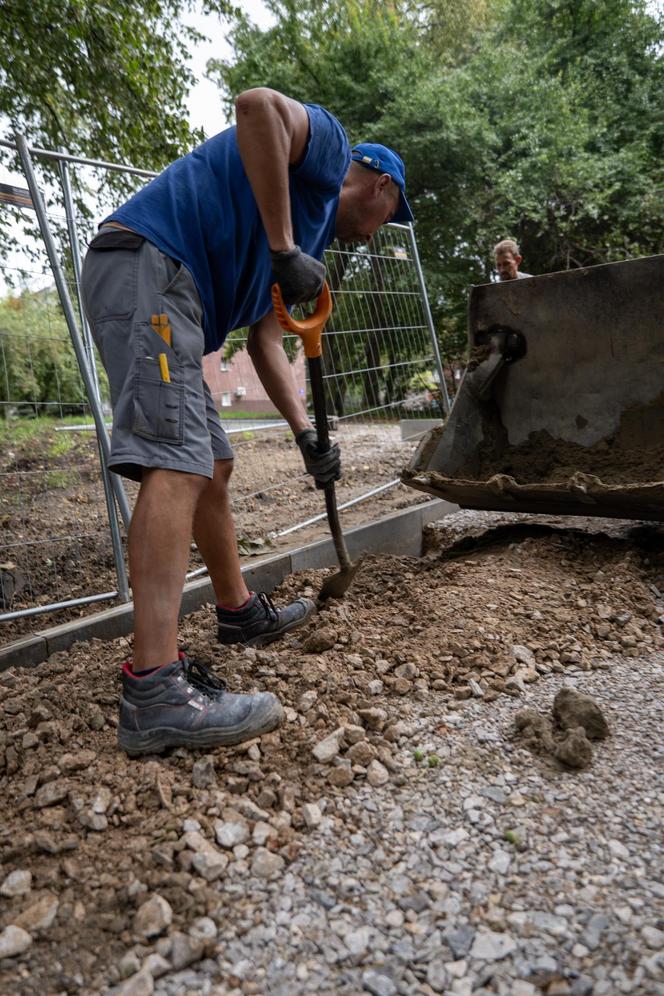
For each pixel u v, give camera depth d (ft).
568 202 50.62
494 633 8.86
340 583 9.87
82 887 5.09
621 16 54.34
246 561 12.04
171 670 6.51
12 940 4.63
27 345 10.70
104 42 23.79
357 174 8.30
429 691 7.68
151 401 6.47
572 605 9.89
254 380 15.78
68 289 11.07
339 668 7.95
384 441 24.34
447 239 53.01
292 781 6.15
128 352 6.59
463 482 12.23
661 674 8.02
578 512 12.21
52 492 14.23
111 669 8.27
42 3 22.43
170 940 4.61
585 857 5.22
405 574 11.46
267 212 6.59
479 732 6.86
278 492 18.52
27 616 10.16
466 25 61.87
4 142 10.21
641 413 11.94
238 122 6.37
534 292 12.53
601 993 4.13
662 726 6.89
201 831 5.53
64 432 13.48
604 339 12.07
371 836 5.55
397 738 6.74
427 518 15.55
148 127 25.43
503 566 11.45
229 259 7.11
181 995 4.30
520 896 4.90
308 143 6.80
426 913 4.81
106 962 4.54
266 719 6.67
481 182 50.98
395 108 48.98
